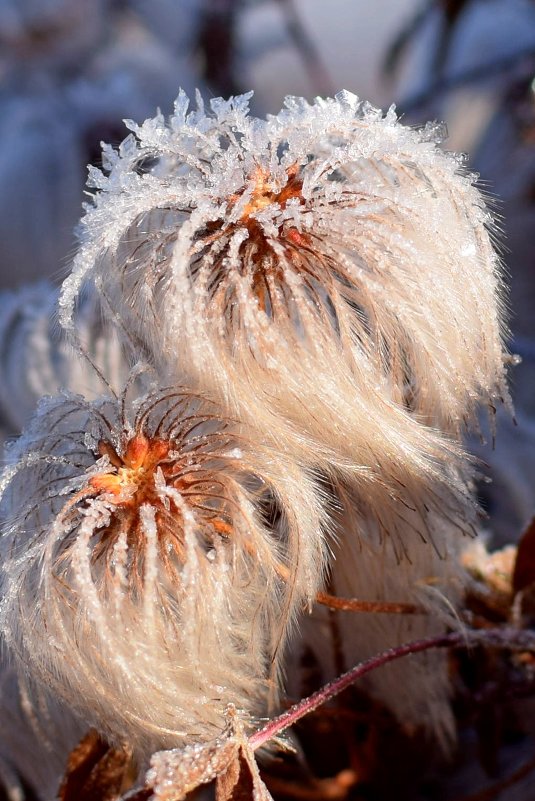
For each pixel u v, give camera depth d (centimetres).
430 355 30
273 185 29
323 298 29
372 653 33
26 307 40
